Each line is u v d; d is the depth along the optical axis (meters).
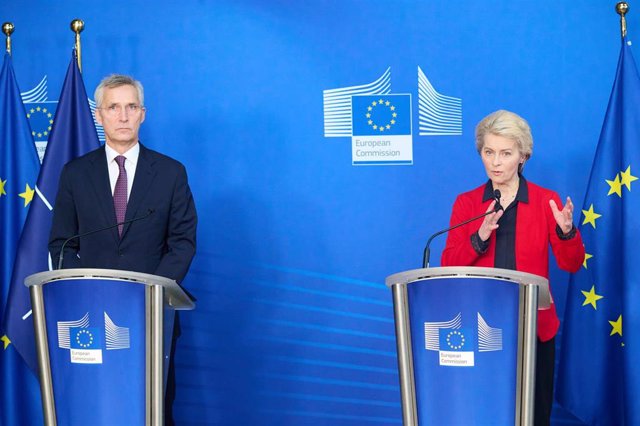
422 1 11.53
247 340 11.50
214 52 11.68
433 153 11.47
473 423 6.61
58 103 11.04
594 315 10.39
